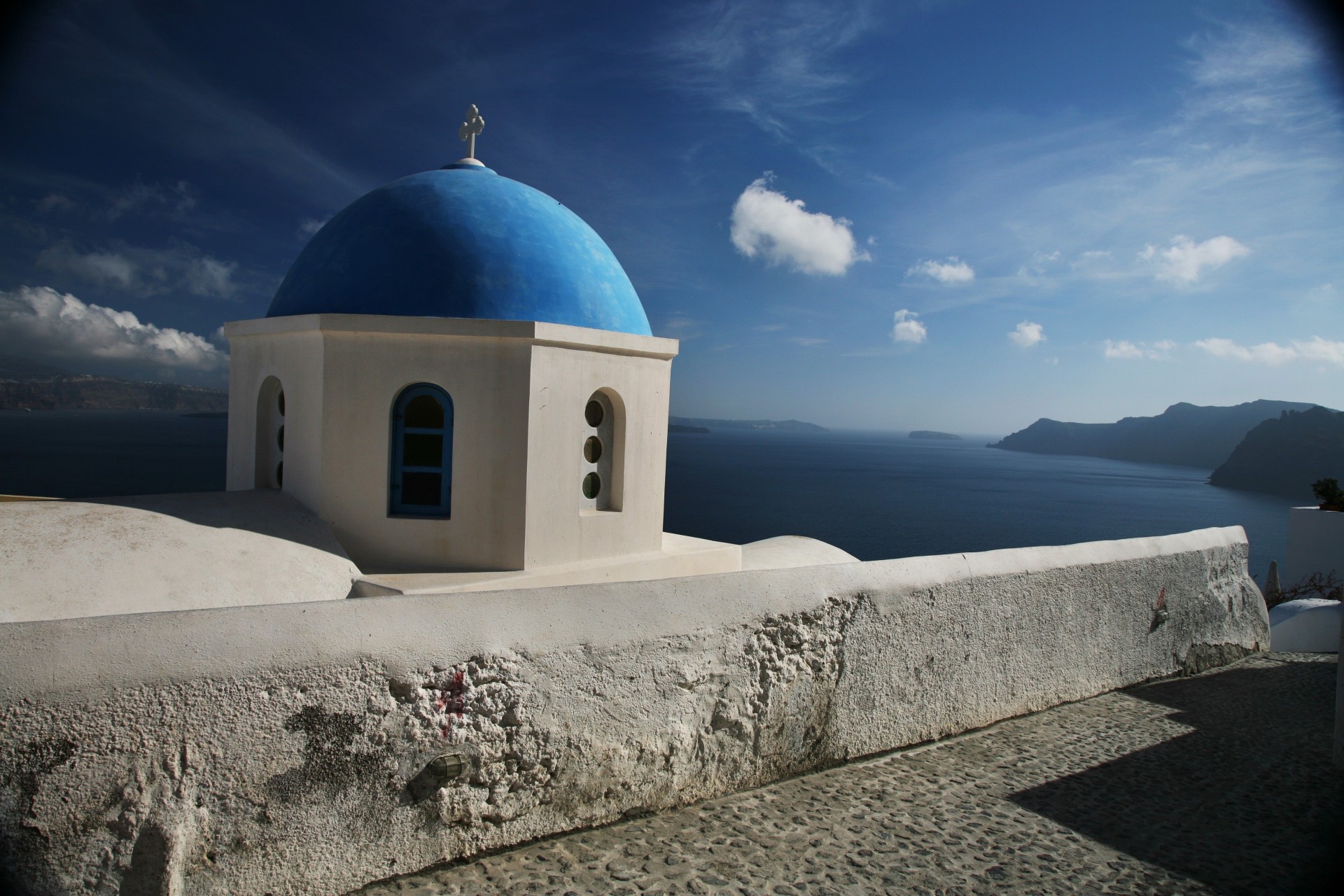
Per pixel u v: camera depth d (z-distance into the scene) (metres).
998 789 4.59
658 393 7.92
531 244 7.32
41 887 2.56
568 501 6.96
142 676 2.71
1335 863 3.91
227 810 2.86
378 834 3.19
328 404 6.41
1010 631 5.77
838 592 4.75
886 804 4.30
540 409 6.65
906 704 5.12
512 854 3.52
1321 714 6.23
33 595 4.59
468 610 3.48
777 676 4.46
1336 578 14.05
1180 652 7.23
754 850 3.71
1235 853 3.99
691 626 4.12
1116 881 3.67
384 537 6.53
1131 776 4.87
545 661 3.62
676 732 4.07
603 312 7.50
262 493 6.63
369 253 7.01
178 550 5.40
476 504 6.59
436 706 3.32
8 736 2.51
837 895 3.40
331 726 3.07
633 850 3.64
